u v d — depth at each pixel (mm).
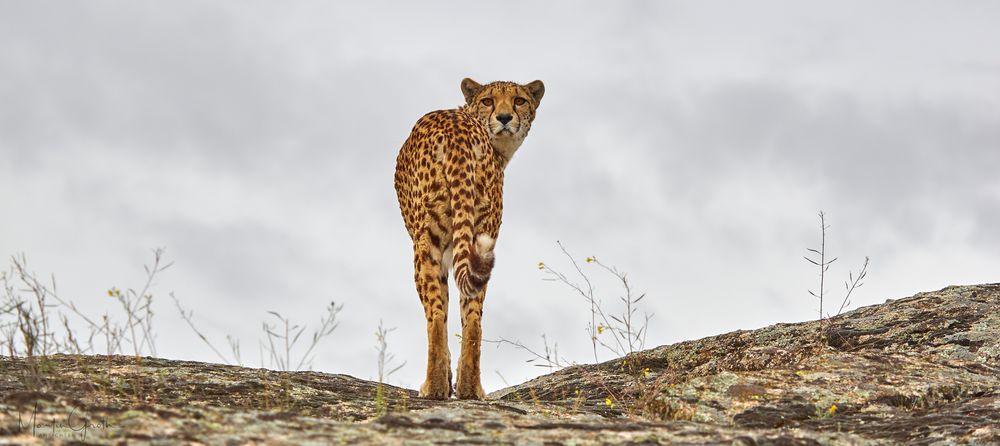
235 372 12680
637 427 8078
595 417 9117
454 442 7270
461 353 12078
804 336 14430
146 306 9219
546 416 9312
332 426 7707
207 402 10406
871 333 13953
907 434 8891
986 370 11336
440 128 12641
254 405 10391
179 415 7684
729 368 12680
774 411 9859
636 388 12242
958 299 15016
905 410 9977
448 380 11797
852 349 13461
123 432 6984
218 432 7188
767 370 11180
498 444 7285
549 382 14609
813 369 11148
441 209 12367
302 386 12156
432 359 11789
